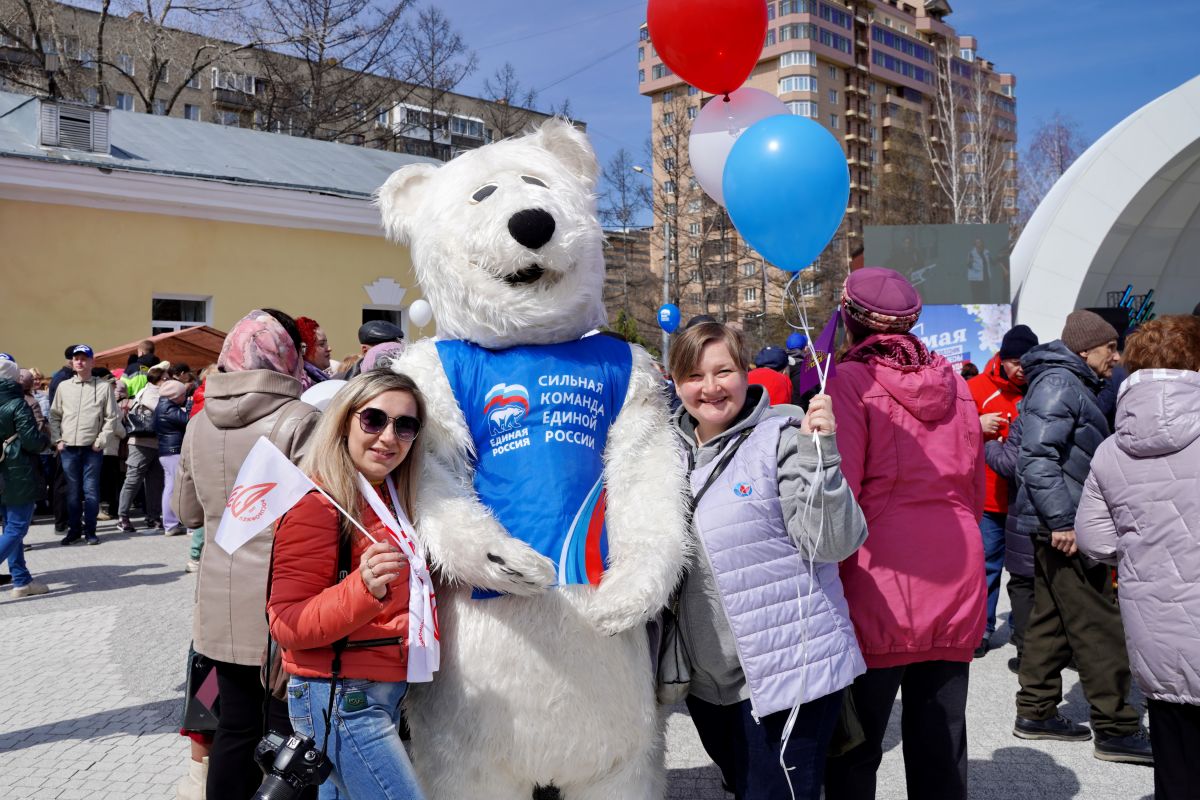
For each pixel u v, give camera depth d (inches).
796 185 109.2
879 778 153.2
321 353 226.4
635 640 100.9
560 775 96.7
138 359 459.2
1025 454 163.5
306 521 90.1
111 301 510.0
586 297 107.9
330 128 1221.7
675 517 99.8
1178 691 107.0
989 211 1478.8
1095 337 194.4
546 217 99.4
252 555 114.1
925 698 115.0
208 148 609.0
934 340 530.0
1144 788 147.0
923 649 111.0
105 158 521.3
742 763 103.7
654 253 1844.2
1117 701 157.2
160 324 536.1
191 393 422.3
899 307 118.0
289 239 573.9
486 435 103.0
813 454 99.3
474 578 92.4
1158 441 110.7
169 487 402.3
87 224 501.7
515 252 99.4
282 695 102.1
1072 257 540.4
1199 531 107.1
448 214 107.1
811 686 100.0
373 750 88.8
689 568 103.5
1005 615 262.2
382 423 91.7
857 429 114.0
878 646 111.3
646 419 106.9
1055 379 165.9
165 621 262.4
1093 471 122.4
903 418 114.7
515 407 102.4
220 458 119.3
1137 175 522.9
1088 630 158.7
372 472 93.1
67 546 379.6
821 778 103.9
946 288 527.2
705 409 107.0
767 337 1552.7
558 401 103.0
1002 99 2691.9
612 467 103.3
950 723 113.9
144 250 520.7
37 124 506.0
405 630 90.9
